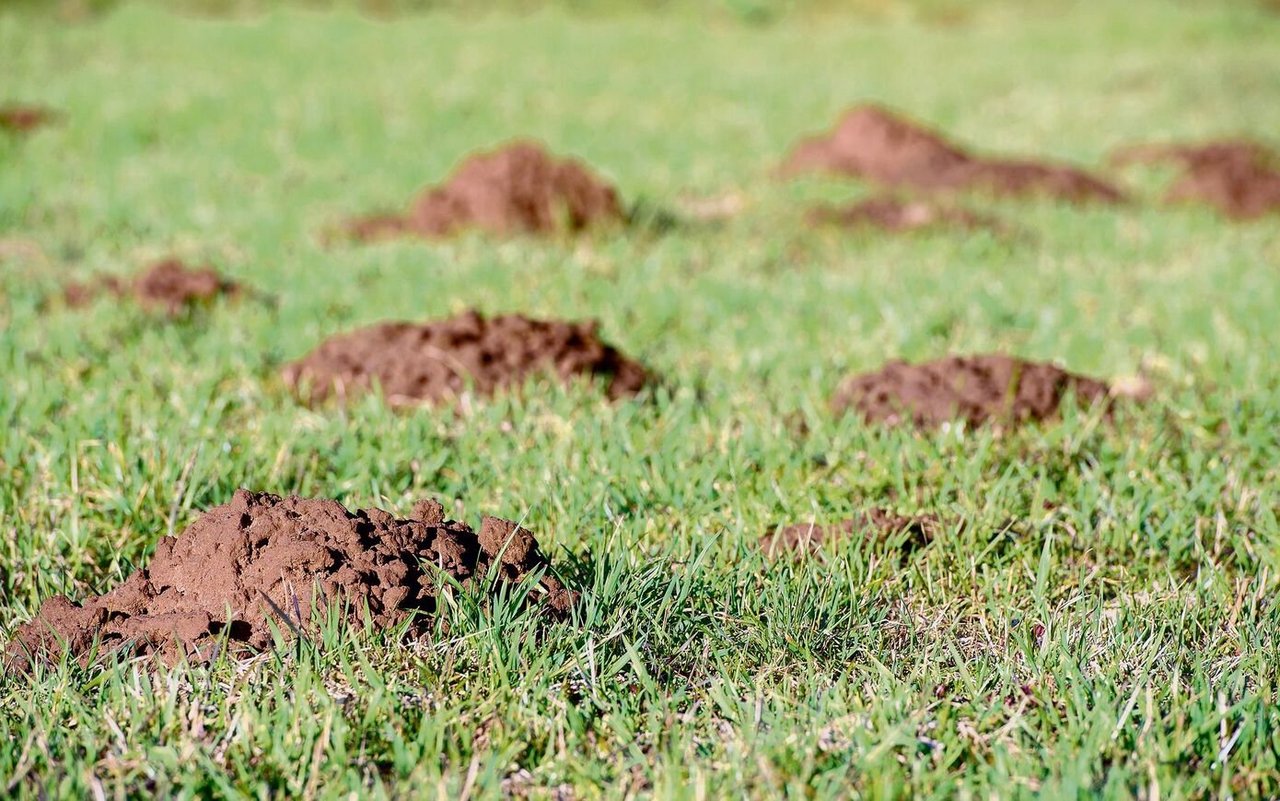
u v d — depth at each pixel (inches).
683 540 425.7
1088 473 490.0
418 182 1191.6
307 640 347.9
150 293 759.1
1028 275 853.8
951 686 354.9
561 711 332.8
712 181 1236.5
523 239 939.3
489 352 607.2
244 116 1534.2
